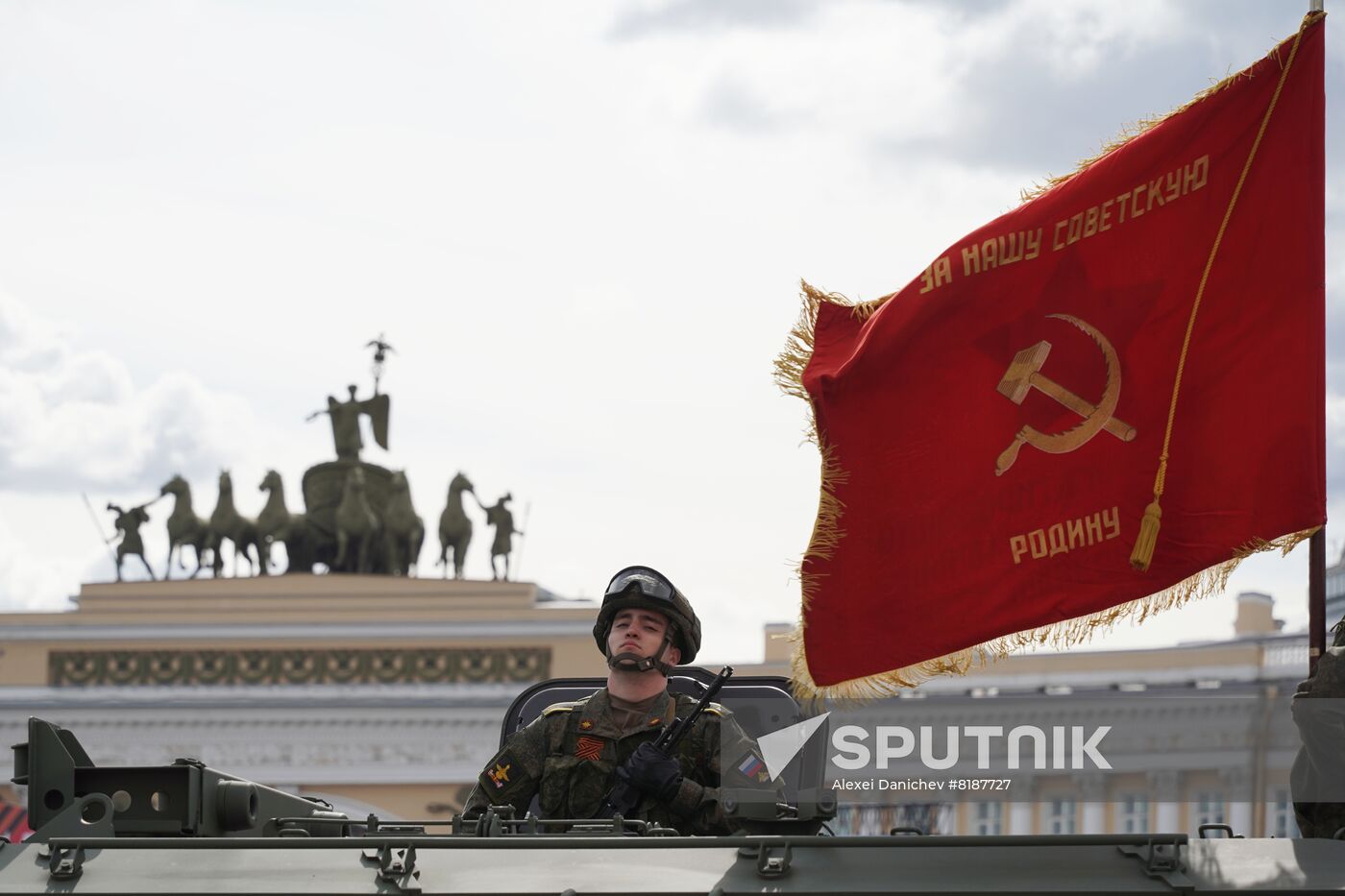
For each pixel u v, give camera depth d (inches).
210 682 2039.9
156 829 207.6
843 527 261.6
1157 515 248.7
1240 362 257.4
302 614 2036.2
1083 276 262.2
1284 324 257.8
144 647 2053.4
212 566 2094.0
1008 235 263.7
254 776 2025.1
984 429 260.5
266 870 183.3
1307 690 206.7
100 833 201.6
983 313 262.8
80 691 2052.2
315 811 240.4
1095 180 263.1
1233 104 261.3
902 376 263.3
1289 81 261.0
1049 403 259.1
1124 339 259.6
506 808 213.2
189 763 209.5
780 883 177.3
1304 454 254.5
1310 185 260.4
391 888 179.2
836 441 264.5
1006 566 257.0
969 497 259.4
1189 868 175.8
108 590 2068.2
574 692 304.2
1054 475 257.8
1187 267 260.1
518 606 2012.8
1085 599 254.2
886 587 259.9
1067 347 260.4
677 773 238.8
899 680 256.8
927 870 178.2
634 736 248.8
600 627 256.2
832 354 269.9
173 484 2098.9
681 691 282.7
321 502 2110.0
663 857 182.1
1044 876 176.2
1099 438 257.1
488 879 179.8
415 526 2094.0
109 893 180.5
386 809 2004.2
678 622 252.5
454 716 1998.0
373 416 2138.3
